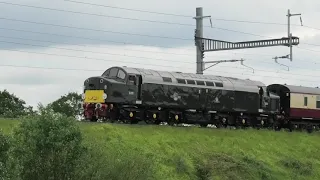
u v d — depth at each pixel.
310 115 53.12
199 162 32.22
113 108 38.62
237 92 46.00
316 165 39.25
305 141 43.50
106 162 24.09
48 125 22.28
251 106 47.12
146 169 25.84
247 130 41.16
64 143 22.27
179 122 42.38
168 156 31.16
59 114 22.75
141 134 32.53
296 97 51.94
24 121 22.52
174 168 30.27
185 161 31.17
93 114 39.03
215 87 44.41
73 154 22.41
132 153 26.83
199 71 49.25
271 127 49.78
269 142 40.38
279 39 48.34
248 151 36.94
